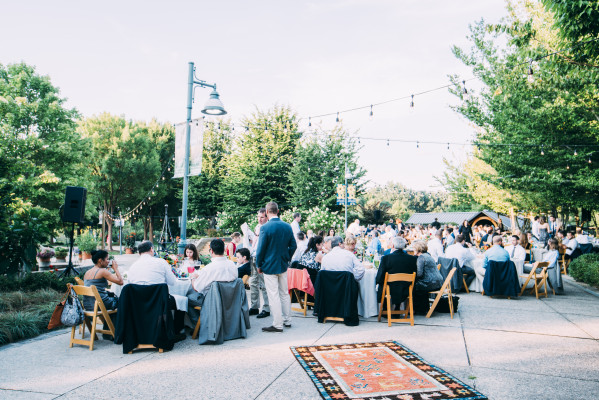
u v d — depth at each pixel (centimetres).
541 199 1852
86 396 371
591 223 2544
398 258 641
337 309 640
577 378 407
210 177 3656
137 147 3747
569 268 1191
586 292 958
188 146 1012
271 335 580
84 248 1977
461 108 1661
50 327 531
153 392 379
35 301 735
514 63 1366
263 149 2942
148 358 483
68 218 967
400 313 674
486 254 877
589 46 721
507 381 400
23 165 1081
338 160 2770
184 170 1014
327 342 539
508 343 530
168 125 4356
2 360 478
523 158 1520
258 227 800
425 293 693
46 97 2388
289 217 2400
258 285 730
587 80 1063
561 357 473
